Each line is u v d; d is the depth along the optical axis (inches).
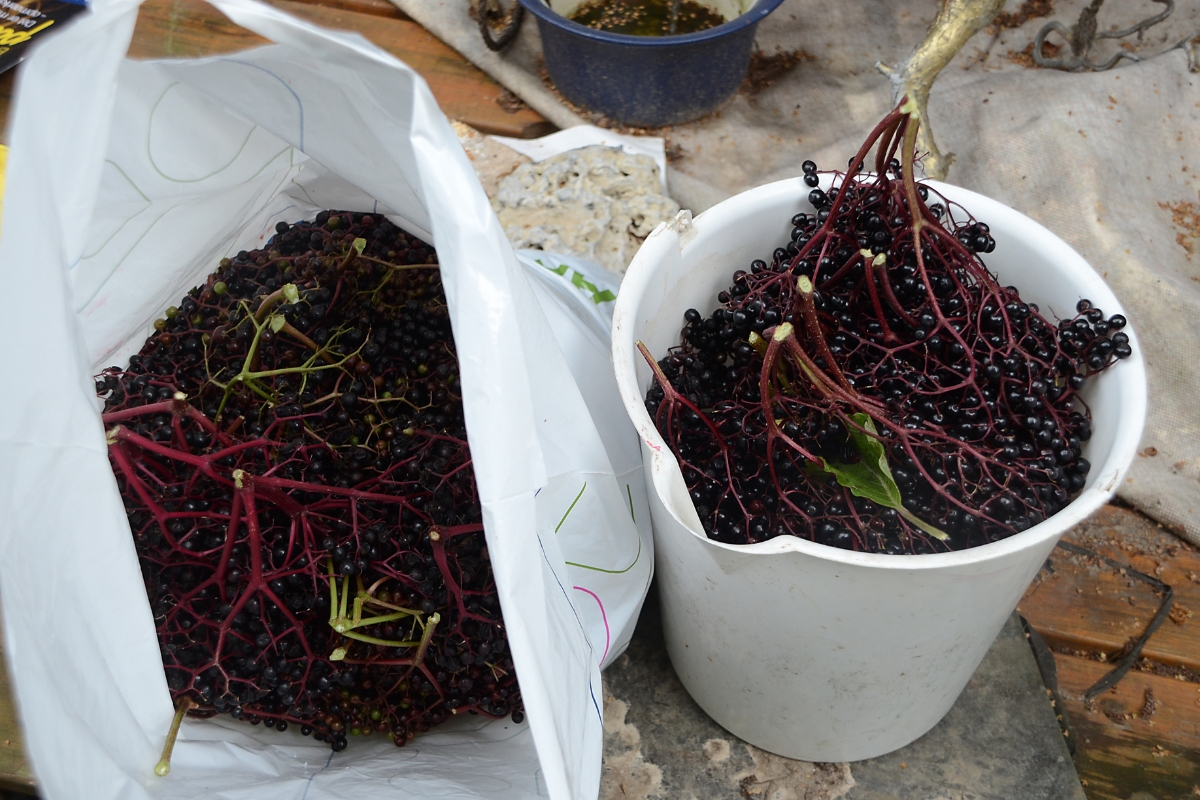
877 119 38.7
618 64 36.6
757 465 22.5
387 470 22.6
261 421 23.6
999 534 20.9
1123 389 21.3
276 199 26.6
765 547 19.3
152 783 20.2
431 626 21.1
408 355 24.6
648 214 33.3
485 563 22.5
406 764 22.5
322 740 23.2
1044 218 34.9
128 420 23.3
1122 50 38.5
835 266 23.5
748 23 35.5
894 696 23.2
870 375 22.3
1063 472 21.3
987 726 26.8
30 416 17.8
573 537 23.3
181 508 22.2
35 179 16.8
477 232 17.6
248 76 20.6
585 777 20.4
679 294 24.3
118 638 19.6
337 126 20.9
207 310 25.4
